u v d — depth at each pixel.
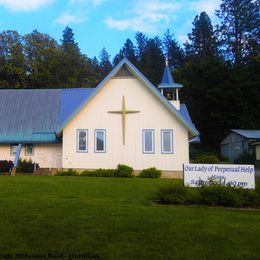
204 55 92.69
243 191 14.35
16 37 70.88
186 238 9.07
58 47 77.62
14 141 35.22
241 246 8.59
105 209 12.35
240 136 55.06
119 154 31.92
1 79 67.88
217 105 69.00
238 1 88.06
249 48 86.00
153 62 96.69
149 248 8.23
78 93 40.88
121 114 32.25
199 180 15.69
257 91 67.62
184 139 31.75
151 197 15.69
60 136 33.59
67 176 28.14
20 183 19.84
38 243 8.38
